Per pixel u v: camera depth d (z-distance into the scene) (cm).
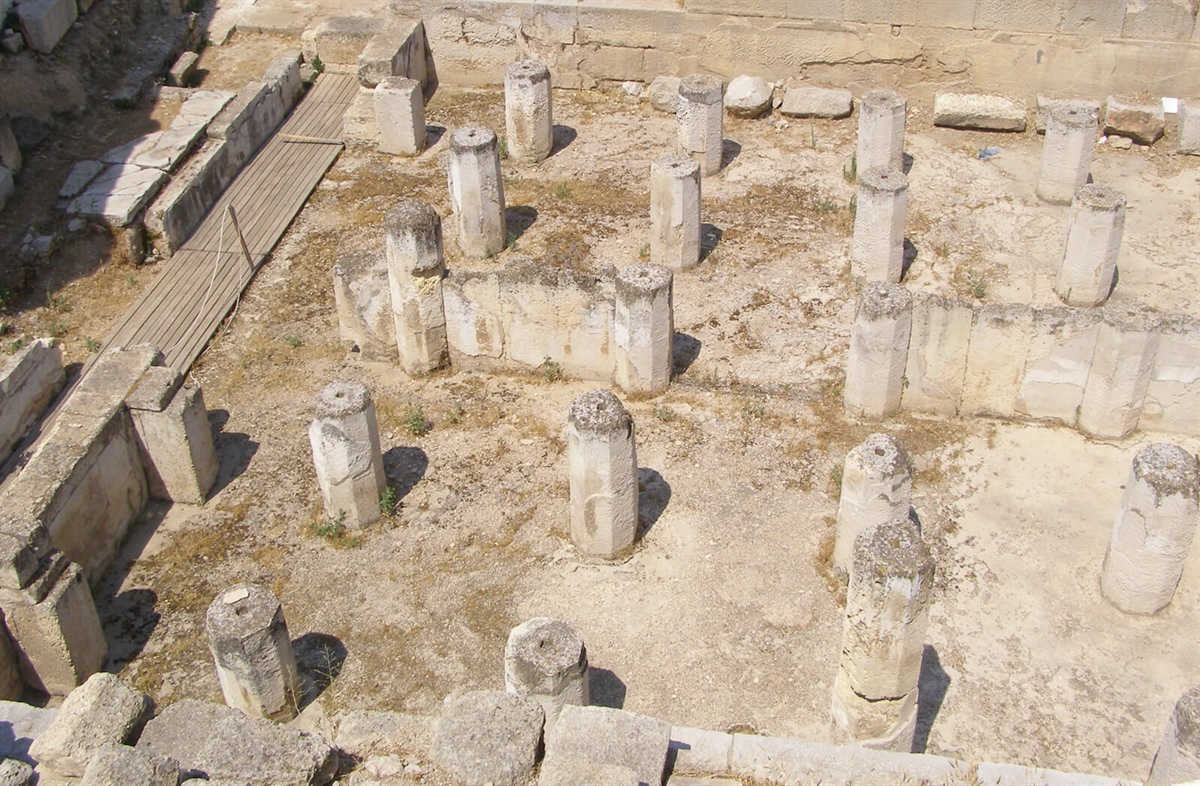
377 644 1065
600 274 1289
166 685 1038
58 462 1083
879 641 853
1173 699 995
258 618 945
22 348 1418
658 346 1289
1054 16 1767
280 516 1201
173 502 1224
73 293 1523
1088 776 717
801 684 1015
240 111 1770
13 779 715
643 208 1667
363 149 1833
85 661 1033
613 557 1132
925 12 1808
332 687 1028
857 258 1465
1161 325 1179
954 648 1044
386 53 1855
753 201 1673
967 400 1276
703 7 1877
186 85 1977
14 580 963
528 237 1612
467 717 720
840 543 1083
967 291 1474
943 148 1788
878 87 1900
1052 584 1100
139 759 682
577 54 1962
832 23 1853
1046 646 1043
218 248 1597
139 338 1450
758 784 721
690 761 729
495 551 1151
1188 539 1014
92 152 1711
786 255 1551
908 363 1254
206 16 2150
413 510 1198
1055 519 1165
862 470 1027
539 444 1271
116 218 1555
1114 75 1791
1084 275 1415
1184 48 1738
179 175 1656
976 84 1855
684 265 1521
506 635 1068
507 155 1811
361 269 1349
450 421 1305
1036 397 1256
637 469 1163
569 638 916
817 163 1762
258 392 1364
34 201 1616
